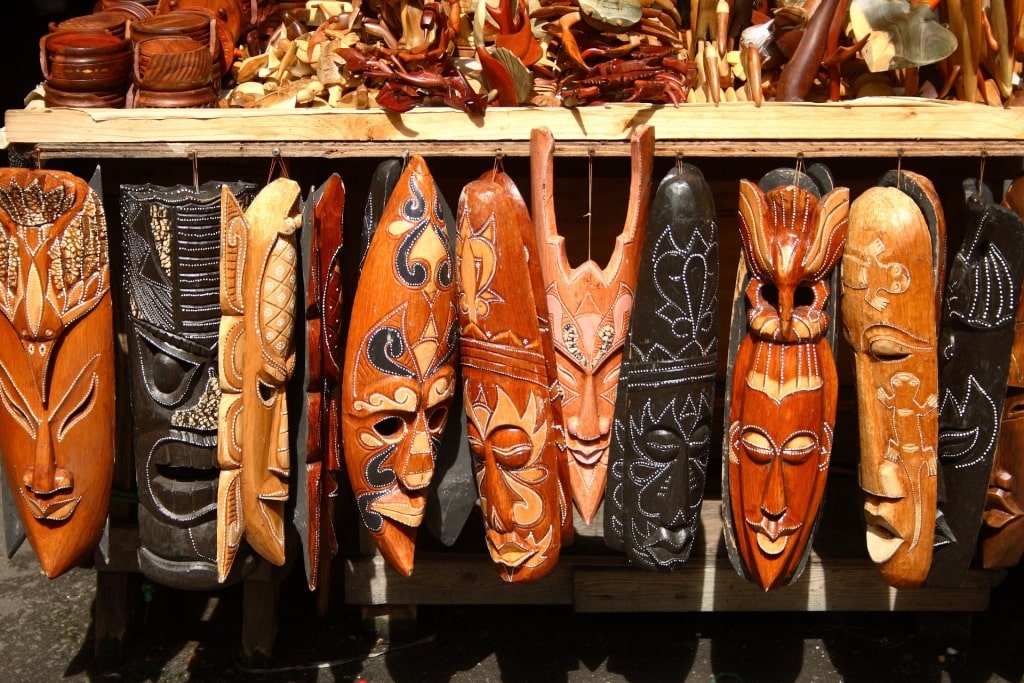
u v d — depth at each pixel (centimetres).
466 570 243
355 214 256
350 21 230
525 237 193
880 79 225
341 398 219
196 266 197
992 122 209
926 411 197
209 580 210
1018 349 208
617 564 242
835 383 198
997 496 213
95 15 229
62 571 204
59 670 241
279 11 254
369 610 251
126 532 238
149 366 203
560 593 245
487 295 191
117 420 245
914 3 229
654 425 198
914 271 191
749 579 208
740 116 208
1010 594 267
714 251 194
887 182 206
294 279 196
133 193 195
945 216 248
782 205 192
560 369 207
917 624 250
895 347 194
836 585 243
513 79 207
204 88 216
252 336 193
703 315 195
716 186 251
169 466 212
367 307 195
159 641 252
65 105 211
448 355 199
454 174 254
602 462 210
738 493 202
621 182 250
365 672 240
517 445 195
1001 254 195
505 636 253
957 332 202
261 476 200
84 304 195
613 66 205
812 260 191
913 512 200
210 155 206
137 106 214
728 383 204
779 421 194
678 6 252
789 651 246
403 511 201
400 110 206
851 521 251
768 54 222
